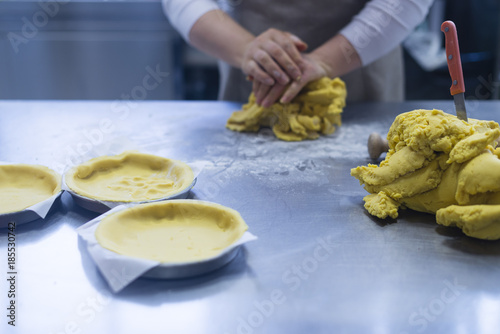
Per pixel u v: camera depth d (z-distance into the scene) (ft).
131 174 3.68
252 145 4.47
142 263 2.35
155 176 3.66
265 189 3.51
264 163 4.02
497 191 2.72
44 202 3.00
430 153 2.95
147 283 2.41
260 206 3.24
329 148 4.37
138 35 8.61
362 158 4.12
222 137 4.67
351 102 5.78
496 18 7.25
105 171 3.66
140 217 2.86
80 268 2.53
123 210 2.84
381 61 5.75
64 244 2.76
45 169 3.47
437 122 2.92
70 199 3.31
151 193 3.30
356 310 2.23
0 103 5.65
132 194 3.27
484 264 2.56
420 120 3.01
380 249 2.71
